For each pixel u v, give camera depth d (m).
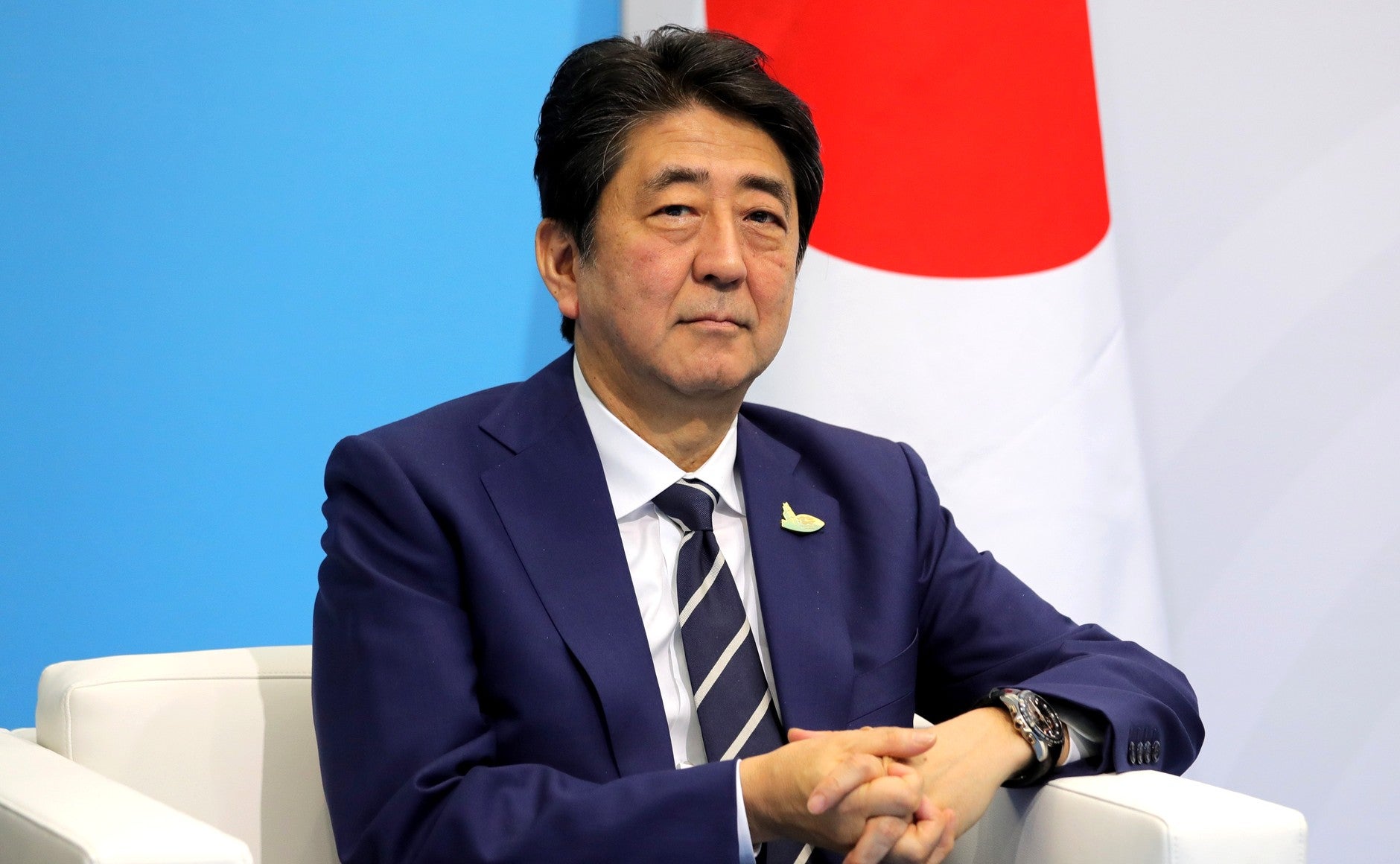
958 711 6.19
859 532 6.06
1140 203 9.46
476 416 5.80
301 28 8.89
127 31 8.50
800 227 5.82
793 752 4.65
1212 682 9.52
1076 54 8.24
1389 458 9.58
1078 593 8.24
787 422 6.34
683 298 5.26
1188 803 4.62
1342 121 9.57
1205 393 9.52
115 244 8.47
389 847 4.75
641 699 5.23
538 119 9.49
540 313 9.54
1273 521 9.55
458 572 5.34
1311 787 9.56
